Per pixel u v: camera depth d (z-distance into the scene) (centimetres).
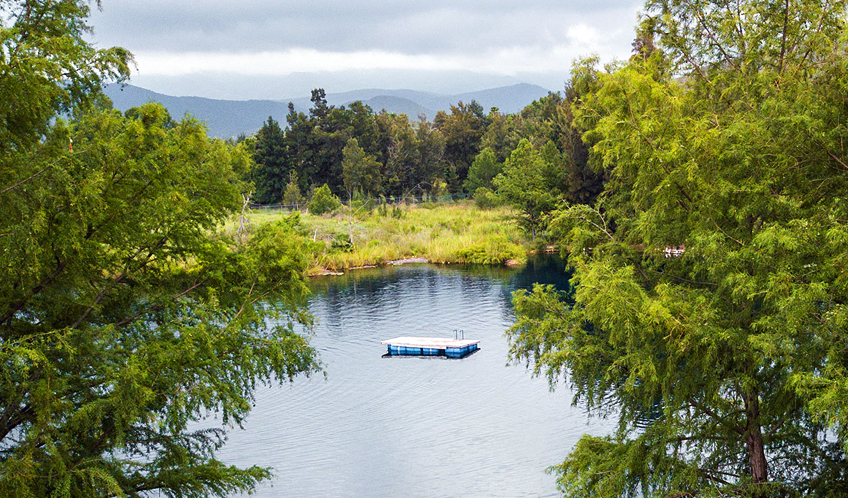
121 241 907
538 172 5750
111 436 912
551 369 1259
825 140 1018
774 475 1249
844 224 970
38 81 752
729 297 1126
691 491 1141
